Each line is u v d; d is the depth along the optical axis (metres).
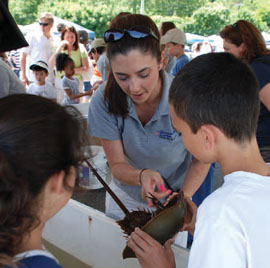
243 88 0.67
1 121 0.49
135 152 1.27
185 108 0.71
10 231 0.50
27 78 4.71
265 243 0.62
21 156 0.47
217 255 0.62
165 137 1.21
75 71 4.51
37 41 4.51
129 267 1.13
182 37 3.63
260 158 0.71
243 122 0.67
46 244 1.37
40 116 0.51
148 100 1.19
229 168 0.70
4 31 1.54
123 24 1.09
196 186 1.28
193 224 0.98
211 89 0.67
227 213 0.63
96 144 2.04
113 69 1.09
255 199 0.63
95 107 1.23
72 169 0.58
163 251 0.81
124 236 1.00
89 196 2.93
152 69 1.08
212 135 0.69
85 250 1.24
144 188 1.07
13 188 0.48
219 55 0.73
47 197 0.55
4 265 0.50
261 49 1.89
